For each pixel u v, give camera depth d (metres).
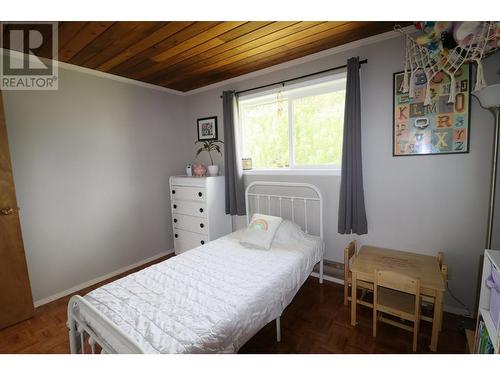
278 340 1.81
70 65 2.57
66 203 2.63
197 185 3.16
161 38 2.03
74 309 1.44
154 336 1.19
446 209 2.04
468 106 1.88
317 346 1.77
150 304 1.46
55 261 2.57
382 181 2.28
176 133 3.70
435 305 1.65
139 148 3.26
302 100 2.76
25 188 2.36
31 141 2.38
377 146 2.27
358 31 2.07
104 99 2.89
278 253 2.20
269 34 2.04
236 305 1.46
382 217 2.32
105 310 1.41
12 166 2.28
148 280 1.76
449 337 1.81
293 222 2.67
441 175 2.03
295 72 2.68
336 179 2.55
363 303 1.92
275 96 2.95
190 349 1.14
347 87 2.26
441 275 1.77
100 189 2.89
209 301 1.49
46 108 2.45
